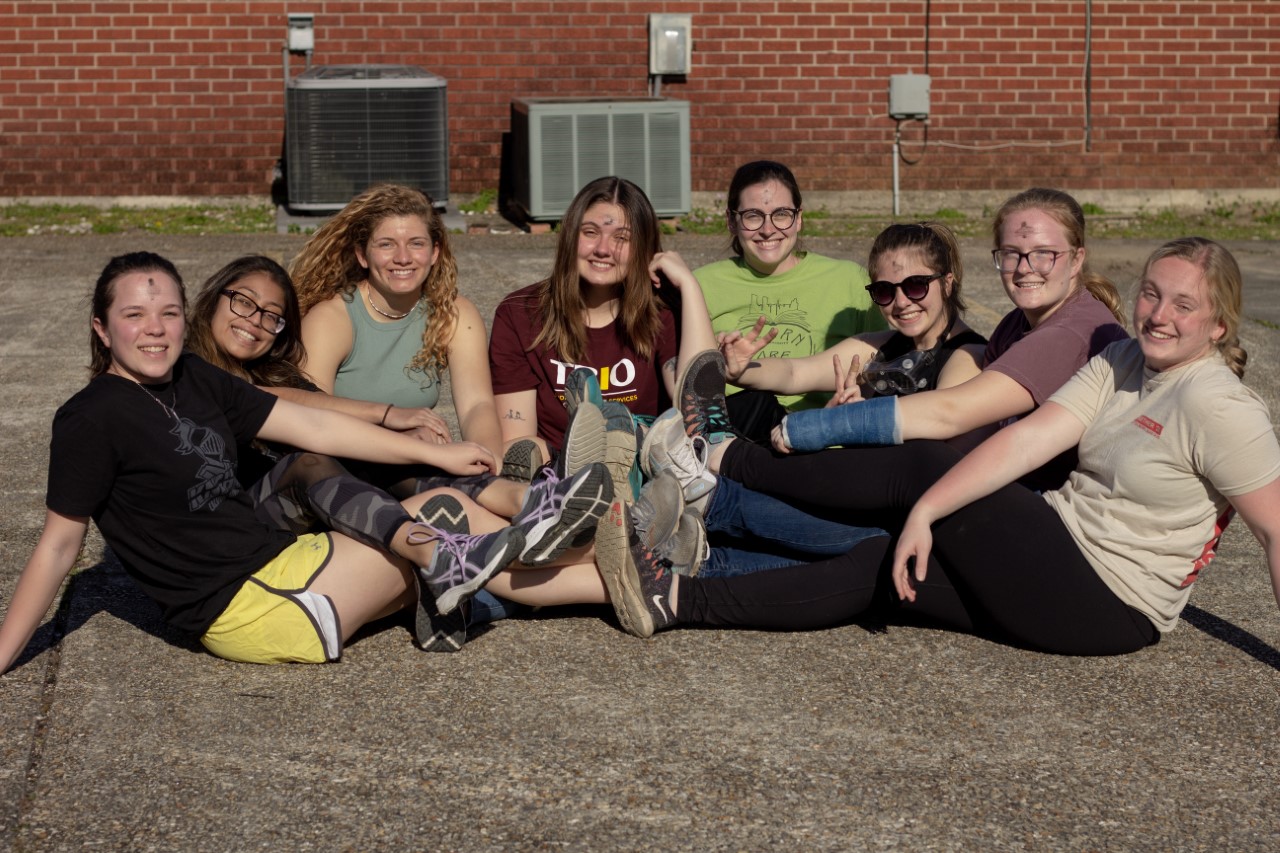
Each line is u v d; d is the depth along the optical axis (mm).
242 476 3875
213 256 10391
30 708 3234
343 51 12961
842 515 3768
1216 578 4266
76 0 12609
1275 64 13797
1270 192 14008
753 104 13430
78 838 2701
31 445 5660
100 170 12898
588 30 13164
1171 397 3340
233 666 3498
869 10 13359
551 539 3424
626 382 4301
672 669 3498
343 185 11953
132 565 3412
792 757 3043
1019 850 2697
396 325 4242
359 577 3479
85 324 8094
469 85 13156
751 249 4621
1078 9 13531
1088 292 3889
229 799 2848
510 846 2689
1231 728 3205
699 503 3855
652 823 2773
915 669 3514
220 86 12852
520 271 10008
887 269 4105
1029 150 13758
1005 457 3461
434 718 3215
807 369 4379
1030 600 3492
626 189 4137
